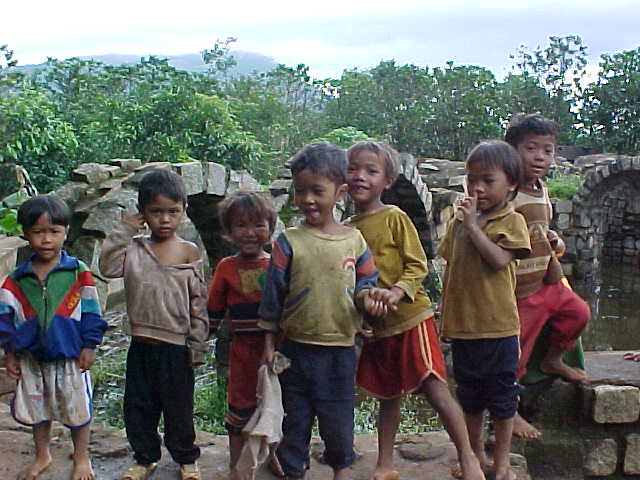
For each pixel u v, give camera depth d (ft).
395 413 10.70
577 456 12.51
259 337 10.53
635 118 100.42
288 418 9.64
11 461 11.68
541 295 11.88
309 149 9.52
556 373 12.62
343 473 9.96
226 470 11.57
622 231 68.85
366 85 93.45
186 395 10.53
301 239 9.54
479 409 10.82
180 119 48.73
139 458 10.86
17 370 10.64
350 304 9.50
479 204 10.33
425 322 10.21
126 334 31.32
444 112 92.53
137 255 10.43
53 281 10.52
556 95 105.09
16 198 30.55
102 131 47.75
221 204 10.79
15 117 41.14
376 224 10.27
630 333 44.29
